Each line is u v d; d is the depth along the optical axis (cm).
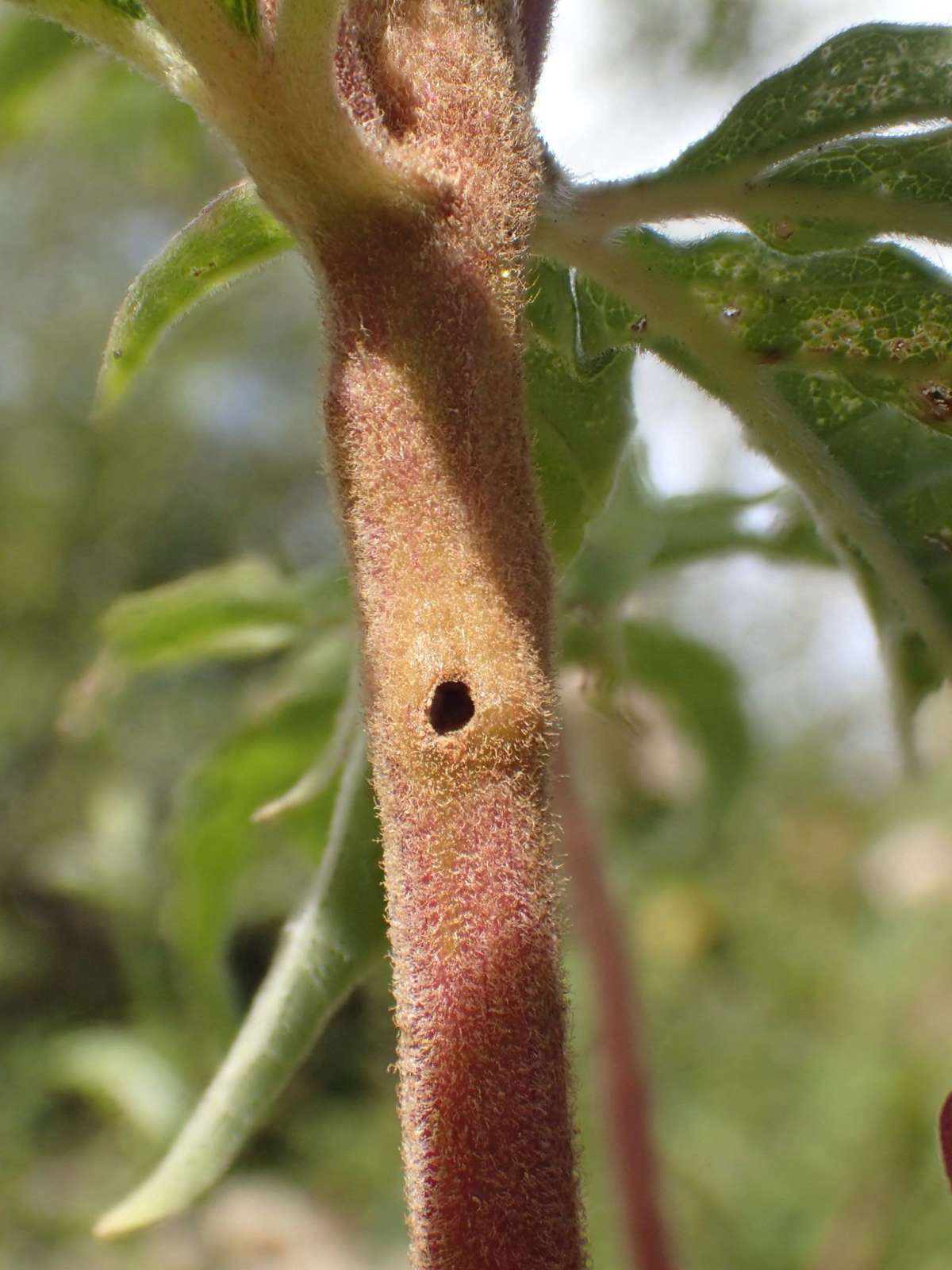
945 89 10
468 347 8
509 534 8
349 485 8
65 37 19
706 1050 45
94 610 109
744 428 11
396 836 8
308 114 8
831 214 10
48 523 111
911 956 39
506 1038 8
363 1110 59
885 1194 31
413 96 8
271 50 8
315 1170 58
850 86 10
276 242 10
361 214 8
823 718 50
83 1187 55
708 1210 40
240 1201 56
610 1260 32
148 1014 41
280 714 19
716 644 23
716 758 24
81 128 23
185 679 87
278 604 20
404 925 8
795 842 48
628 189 10
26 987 71
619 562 17
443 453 8
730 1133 42
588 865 18
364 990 60
